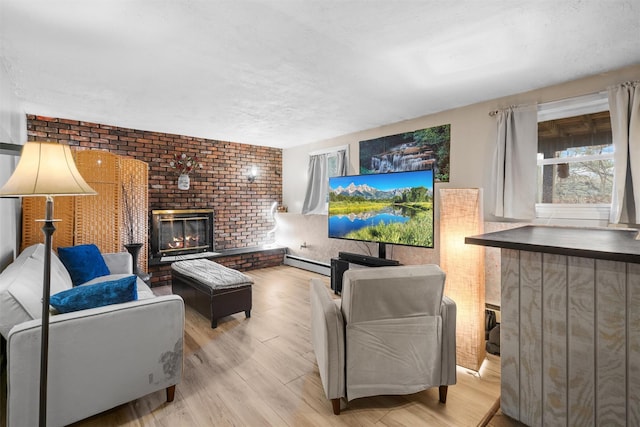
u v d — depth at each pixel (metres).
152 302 1.81
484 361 2.52
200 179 5.21
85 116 3.87
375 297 1.69
